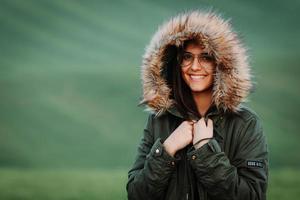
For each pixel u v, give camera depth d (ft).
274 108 139.64
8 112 144.87
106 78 165.27
